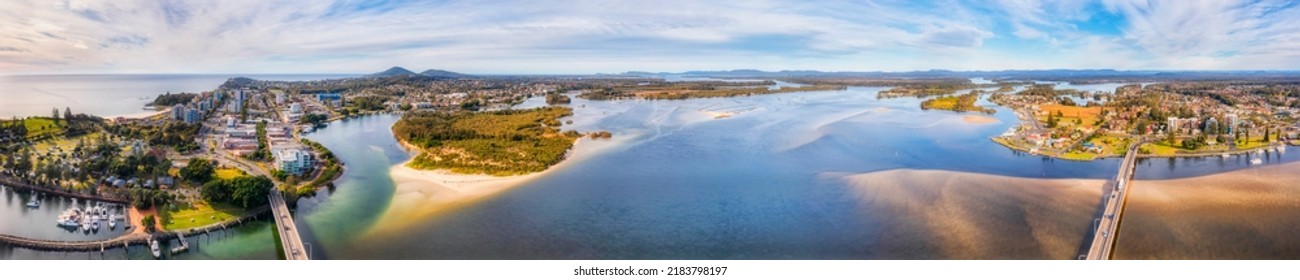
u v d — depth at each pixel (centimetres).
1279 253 7388
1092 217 8712
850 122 19762
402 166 12244
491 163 12538
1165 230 8119
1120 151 12875
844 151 14300
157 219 8200
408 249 7550
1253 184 10075
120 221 8131
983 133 17012
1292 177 10438
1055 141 14138
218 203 8788
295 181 10150
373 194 9969
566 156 13512
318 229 8238
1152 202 9225
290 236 7800
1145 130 14862
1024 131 16225
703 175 11562
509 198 9762
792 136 16800
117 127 12975
